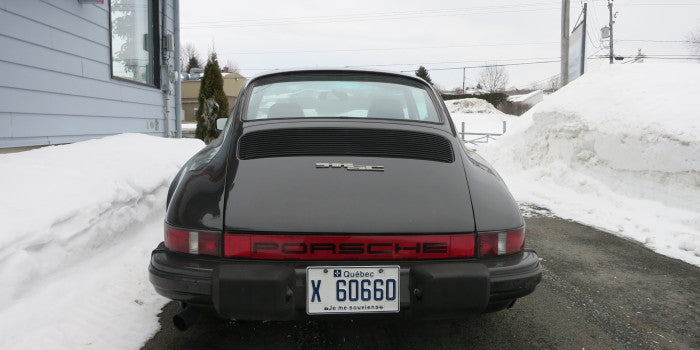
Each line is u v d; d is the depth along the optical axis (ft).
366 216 6.24
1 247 8.03
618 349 7.86
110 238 11.27
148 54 25.26
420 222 6.31
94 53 19.08
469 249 6.40
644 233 15.35
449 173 7.06
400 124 8.08
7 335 7.16
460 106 135.33
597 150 21.80
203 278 6.06
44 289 8.58
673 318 9.13
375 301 6.20
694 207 16.40
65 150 14.71
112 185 11.86
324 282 6.14
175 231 6.40
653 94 21.44
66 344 7.25
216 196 6.49
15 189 10.23
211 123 34.35
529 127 27.96
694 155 16.90
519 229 6.76
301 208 6.25
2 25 13.84
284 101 8.76
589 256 13.05
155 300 9.17
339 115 8.60
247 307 5.94
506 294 6.49
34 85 15.33
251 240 6.10
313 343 7.81
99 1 17.92
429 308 6.13
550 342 8.05
